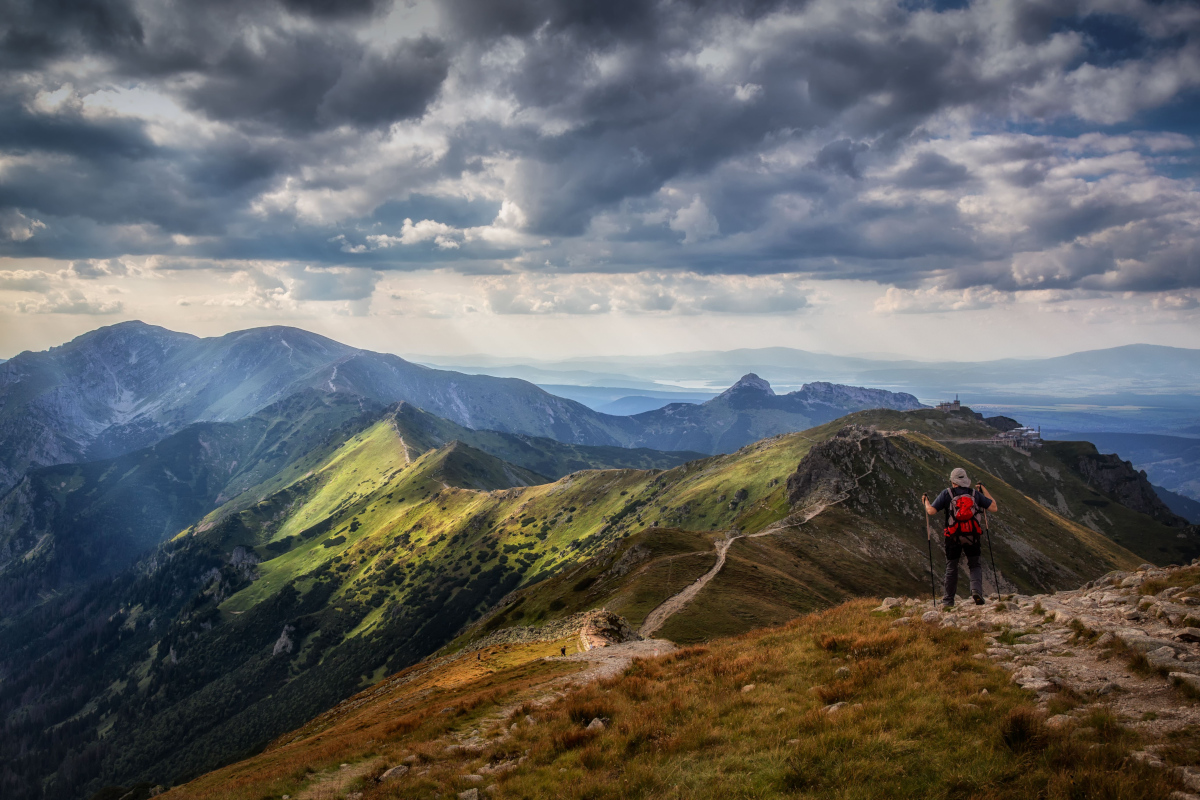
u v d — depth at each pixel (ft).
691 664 64.95
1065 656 40.93
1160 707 31.58
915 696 39.91
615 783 39.55
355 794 55.62
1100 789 26.17
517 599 483.92
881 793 30.89
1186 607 42.70
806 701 44.29
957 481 58.90
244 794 63.57
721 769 37.70
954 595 58.29
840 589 387.75
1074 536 650.84
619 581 365.20
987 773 29.76
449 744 63.72
